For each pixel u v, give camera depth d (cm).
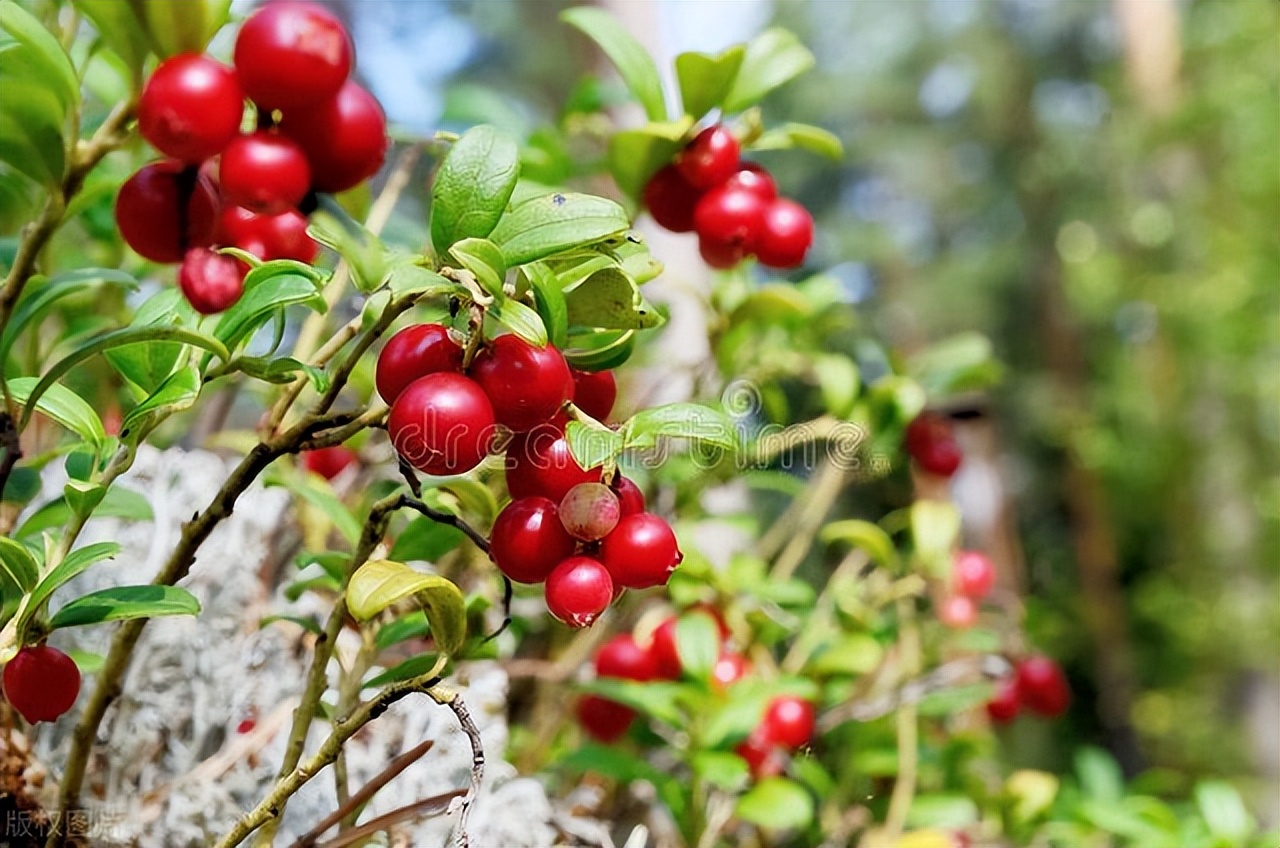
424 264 17
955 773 31
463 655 19
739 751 26
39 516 19
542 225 16
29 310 17
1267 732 123
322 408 16
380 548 22
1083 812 29
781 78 23
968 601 33
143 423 17
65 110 16
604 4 45
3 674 17
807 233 22
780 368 31
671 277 28
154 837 20
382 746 21
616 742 28
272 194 16
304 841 18
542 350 16
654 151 22
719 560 35
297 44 16
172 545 23
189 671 22
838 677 31
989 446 83
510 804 22
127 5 16
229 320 17
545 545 16
